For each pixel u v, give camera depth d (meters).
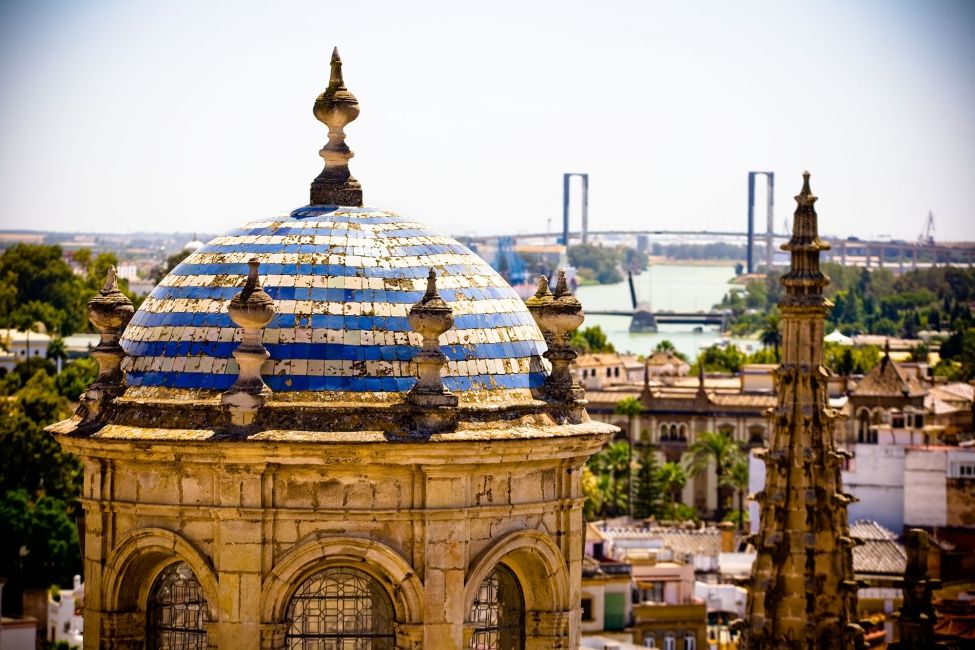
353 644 32.47
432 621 32.22
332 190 35.22
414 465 31.98
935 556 139.50
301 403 31.89
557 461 33.41
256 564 31.89
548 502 33.44
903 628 68.31
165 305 33.31
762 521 55.59
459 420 32.38
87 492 33.03
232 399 31.75
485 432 32.44
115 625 32.97
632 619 150.88
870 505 166.50
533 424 33.06
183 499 32.31
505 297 34.16
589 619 149.50
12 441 174.75
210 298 32.97
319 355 32.22
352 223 33.91
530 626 33.88
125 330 33.84
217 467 31.95
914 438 188.88
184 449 31.84
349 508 31.98
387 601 32.50
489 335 33.41
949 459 164.88
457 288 33.56
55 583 156.50
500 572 33.94
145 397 32.66
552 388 33.78
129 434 32.22
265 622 31.89
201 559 32.19
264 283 32.81
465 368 32.94
